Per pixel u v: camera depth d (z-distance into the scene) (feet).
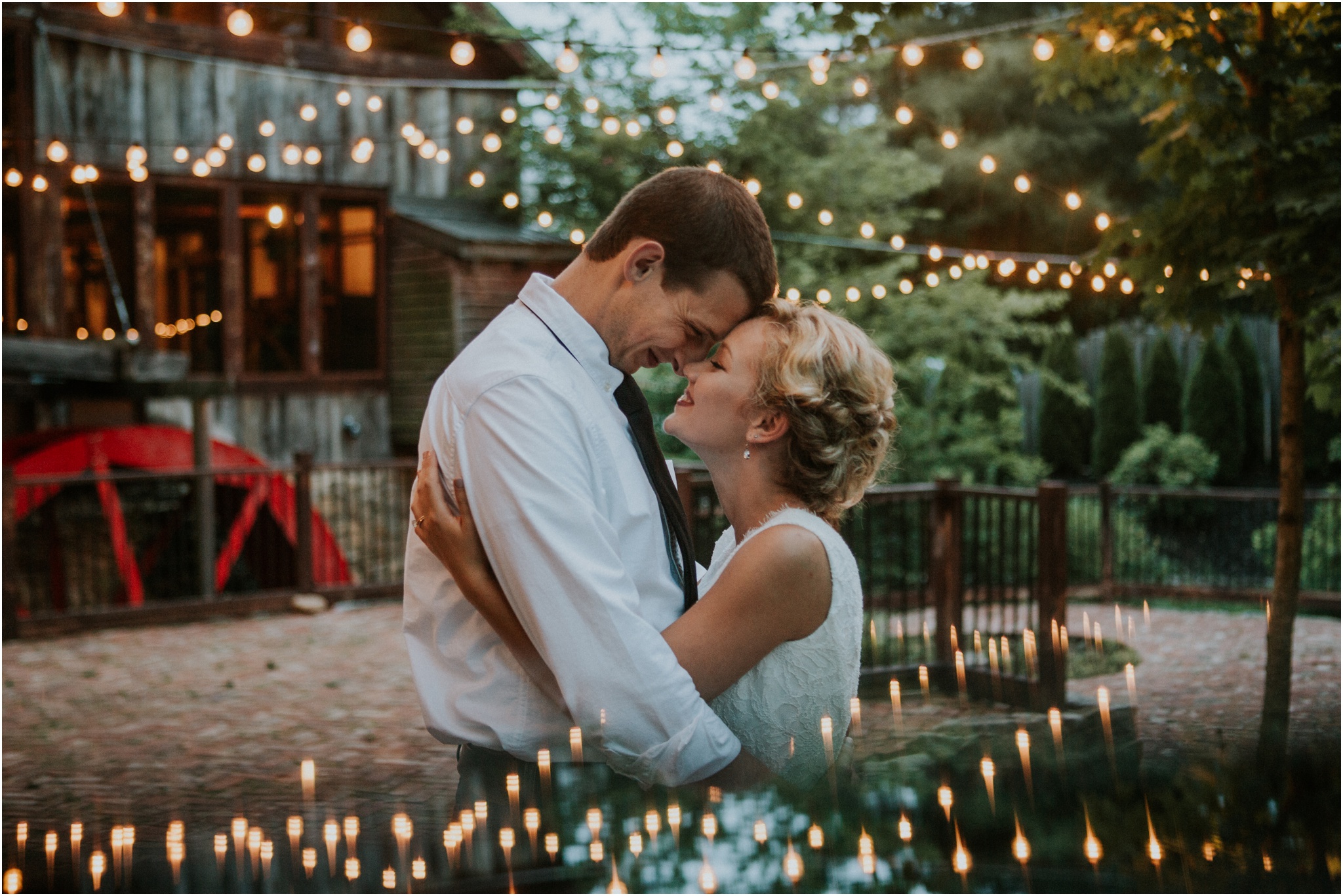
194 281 38.24
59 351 26.63
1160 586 33.04
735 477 5.09
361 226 40.91
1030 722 3.67
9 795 12.00
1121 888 2.70
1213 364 47.37
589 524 4.30
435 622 4.75
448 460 4.61
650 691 4.19
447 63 41.57
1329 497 30.94
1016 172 58.18
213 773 14.06
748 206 4.92
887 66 56.59
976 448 40.40
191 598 31.48
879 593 28.09
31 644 25.18
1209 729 3.50
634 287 4.76
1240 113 13.53
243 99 38.11
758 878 2.87
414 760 14.64
